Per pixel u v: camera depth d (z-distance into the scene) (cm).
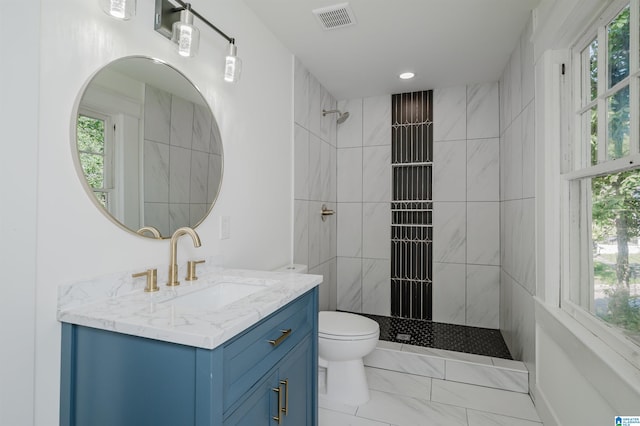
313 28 213
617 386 100
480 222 305
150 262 128
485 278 303
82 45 103
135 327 86
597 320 133
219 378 81
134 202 120
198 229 154
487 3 185
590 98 147
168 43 136
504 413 185
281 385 115
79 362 95
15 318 86
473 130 308
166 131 135
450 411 187
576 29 150
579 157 157
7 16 84
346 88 318
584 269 151
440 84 308
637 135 108
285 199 240
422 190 326
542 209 177
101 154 109
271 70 218
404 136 331
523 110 215
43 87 92
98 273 108
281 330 116
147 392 86
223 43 169
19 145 86
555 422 157
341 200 350
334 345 189
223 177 170
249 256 194
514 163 241
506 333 266
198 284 134
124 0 100
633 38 111
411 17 199
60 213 97
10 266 85
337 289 350
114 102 113
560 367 155
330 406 193
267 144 214
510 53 246
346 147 348
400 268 333
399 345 246
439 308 318
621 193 120
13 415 85
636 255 109
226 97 173
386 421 178
